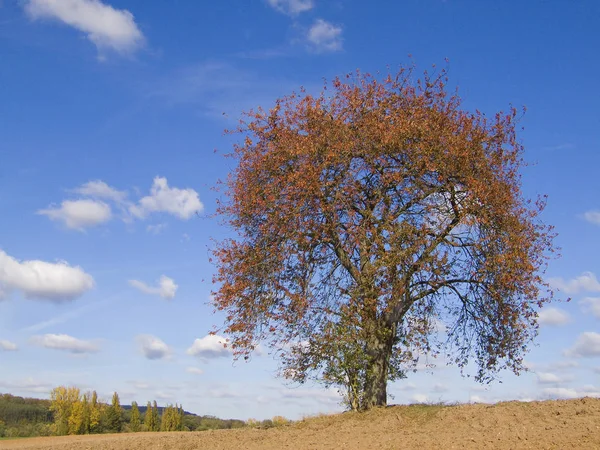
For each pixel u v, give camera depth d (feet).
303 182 49.52
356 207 52.90
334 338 49.06
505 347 54.24
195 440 47.50
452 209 53.26
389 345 52.34
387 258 47.93
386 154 52.70
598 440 30.60
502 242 50.42
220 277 52.29
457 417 39.93
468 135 52.70
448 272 51.42
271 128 56.75
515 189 53.11
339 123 53.11
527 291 50.29
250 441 44.14
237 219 54.24
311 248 52.19
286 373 51.49
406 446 35.22
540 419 36.01
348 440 39.22
